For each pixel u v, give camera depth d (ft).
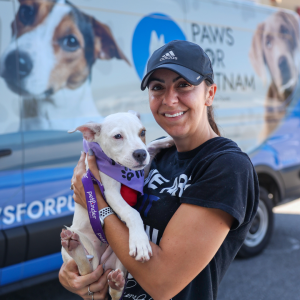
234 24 12.84
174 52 4.36
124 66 10.28
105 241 4.84
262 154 13.35
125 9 10.29
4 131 8.34
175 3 11.34
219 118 12.01
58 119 9.11
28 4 8.61
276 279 11.32
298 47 15.01
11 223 8.48
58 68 9.08
